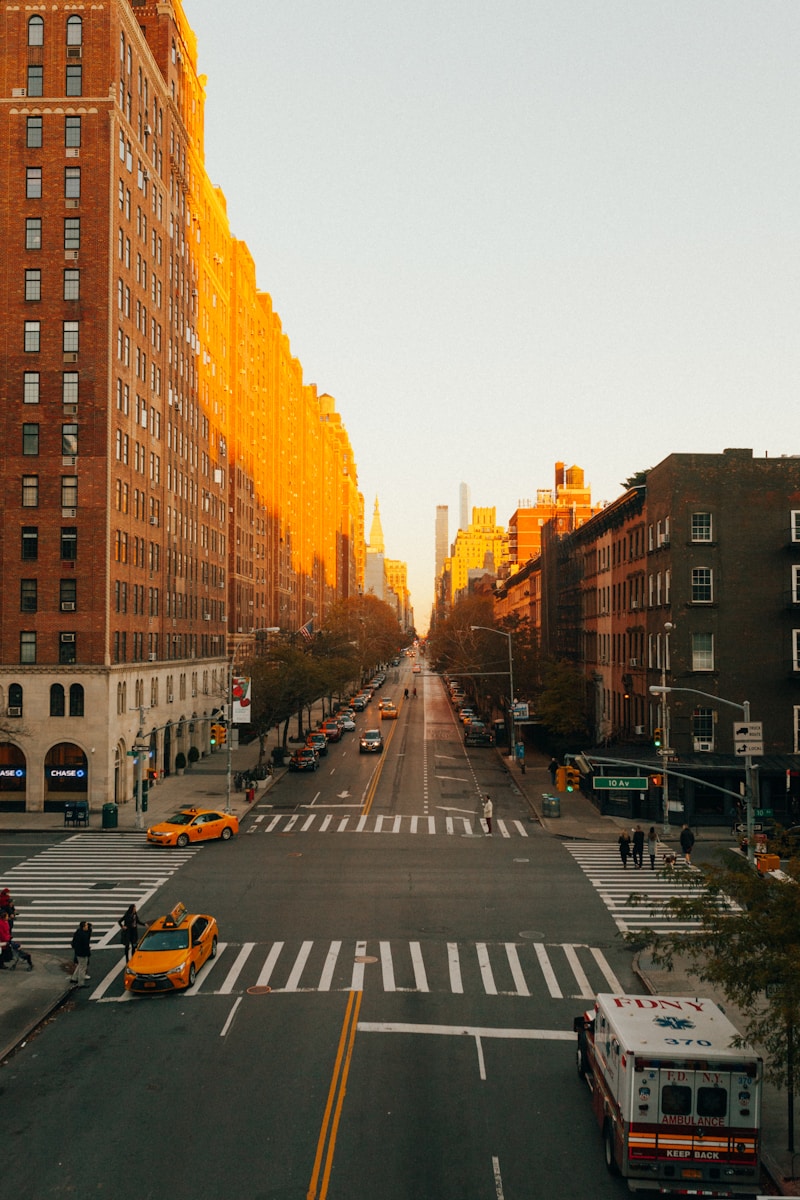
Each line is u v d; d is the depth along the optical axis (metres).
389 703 105.19
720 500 48.81
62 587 49.78
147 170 58.62
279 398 122.81
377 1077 17.45
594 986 23.11
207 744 75.69
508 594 135.62
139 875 34.72
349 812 49.06
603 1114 15.21
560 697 67.50
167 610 63.78
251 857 38.03
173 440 65.88
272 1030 19.88
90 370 50.41
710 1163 13.56
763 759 46.88
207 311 78.50
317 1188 13.48
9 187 51.34
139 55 56.94
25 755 49.19
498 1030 20.08
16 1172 13.91
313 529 167.50
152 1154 14.44
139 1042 19.22
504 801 53.16
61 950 26.16
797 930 15.02
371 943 26.31
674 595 48.53
